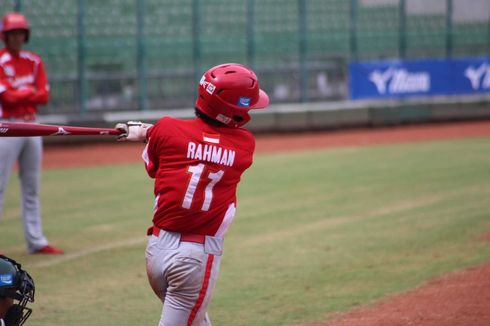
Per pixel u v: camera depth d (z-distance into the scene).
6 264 14.61
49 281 25.42
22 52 28.33
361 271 25.73
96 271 26.64
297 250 28.89
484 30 80.50
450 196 38.16
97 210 37.09
